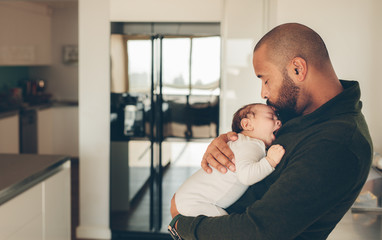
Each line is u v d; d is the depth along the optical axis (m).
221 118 3.63
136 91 3.64
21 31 6.04
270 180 1.02
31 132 5.91
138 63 3.63
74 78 7.00
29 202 2.03
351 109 0.91
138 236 3.76
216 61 3.60
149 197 3.71
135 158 3.69
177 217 1.12
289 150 0.96
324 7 1.89
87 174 3.73
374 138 1.89
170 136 3.71
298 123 0.95
